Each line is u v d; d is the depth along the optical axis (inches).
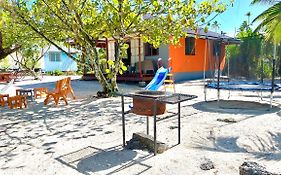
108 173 125.6
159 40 321.7
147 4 281.6
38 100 362.3
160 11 283.4
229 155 144.9
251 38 527.2
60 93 322.3
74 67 1257.4
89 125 220.7
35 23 312.3
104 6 277.0
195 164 133.0
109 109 290.4
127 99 357.4
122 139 179.2
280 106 294.0
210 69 646.5
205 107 294.5
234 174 120.6
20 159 146.9
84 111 282.2
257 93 407.2
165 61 599.8
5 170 132.8
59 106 314.8
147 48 633.6
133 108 162.2
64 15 292.5
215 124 215.3
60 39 355.9
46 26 310.7
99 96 382.9
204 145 166.4
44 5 289.6
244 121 223.5
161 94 162.6
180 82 588.1
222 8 284.2
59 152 156.5
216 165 131.3
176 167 130.2
